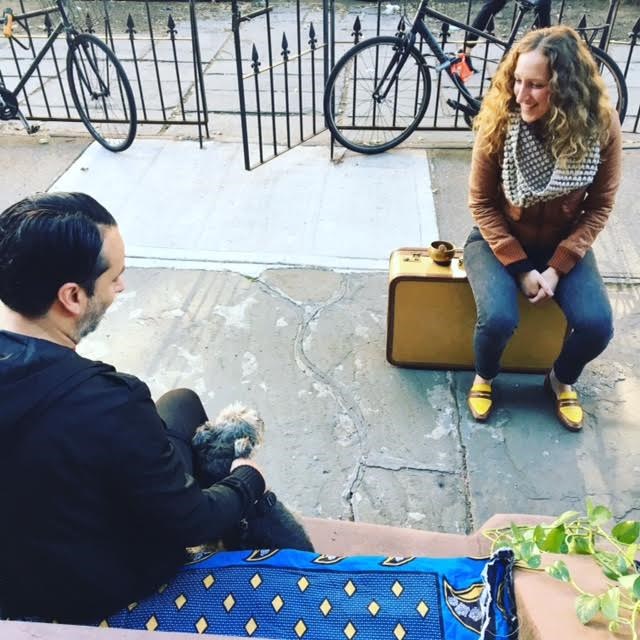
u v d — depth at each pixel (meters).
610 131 2.39
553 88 2.25
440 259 2.86
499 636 1.31
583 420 2.83
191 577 1.44
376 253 3.84
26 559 1.23
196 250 3.86
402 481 2.61
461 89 4.73
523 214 2.58
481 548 1.94
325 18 4.32
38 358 1.15
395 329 2.97
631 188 4.32
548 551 1.32
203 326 3.34
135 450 1.19
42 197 1.19
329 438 2.78
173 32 4.67
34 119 5.11
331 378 3.05
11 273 1.14
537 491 2.56
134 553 1.35
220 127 5.24
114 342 3.25
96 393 1.16
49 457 1.14
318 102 5.68
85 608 1.31
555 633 1.11
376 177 4.54
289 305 3.47
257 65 4.22
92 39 4.56
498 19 7.04
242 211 4.20
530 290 2.62
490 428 2.81
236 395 2.97
